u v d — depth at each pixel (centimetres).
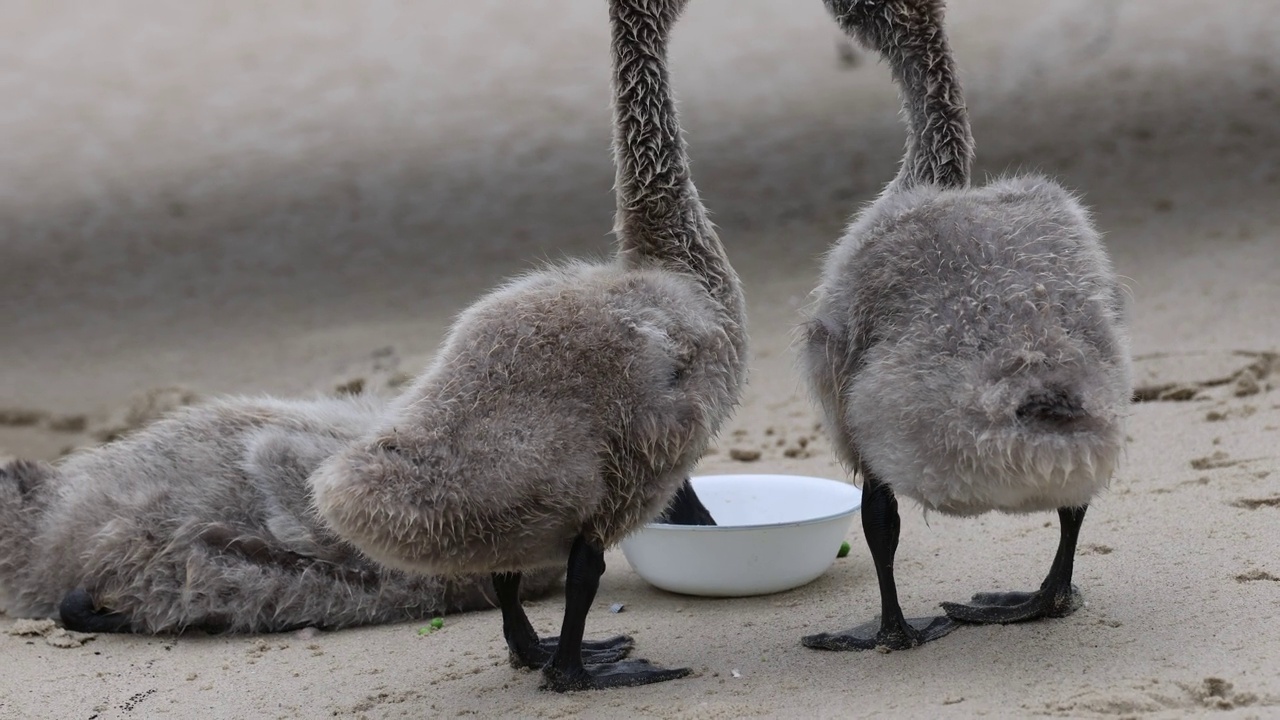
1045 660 894
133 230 3400
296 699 968
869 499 952
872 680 892
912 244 916
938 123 1063
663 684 929
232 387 2197
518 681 966
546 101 4162
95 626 1154
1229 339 1709
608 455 891
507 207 3247
